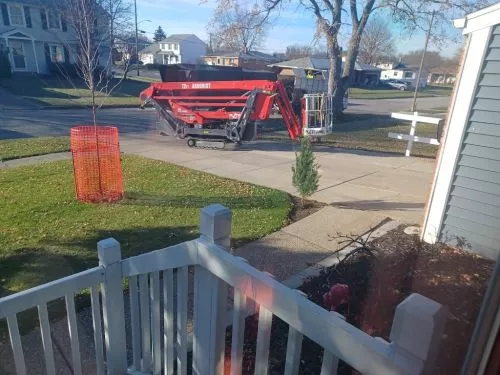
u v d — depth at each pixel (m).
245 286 1.35
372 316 2.59
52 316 3.02
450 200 3.75
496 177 3.45
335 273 3.49
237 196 6.18
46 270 3.77
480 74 3.51
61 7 24.05
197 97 10.21
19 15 29.27
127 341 2.78
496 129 3.45
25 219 5.03
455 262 3.15
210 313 1.60
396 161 9.03
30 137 11.28
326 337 1.08
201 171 7.86
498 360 0.96
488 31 3.39
